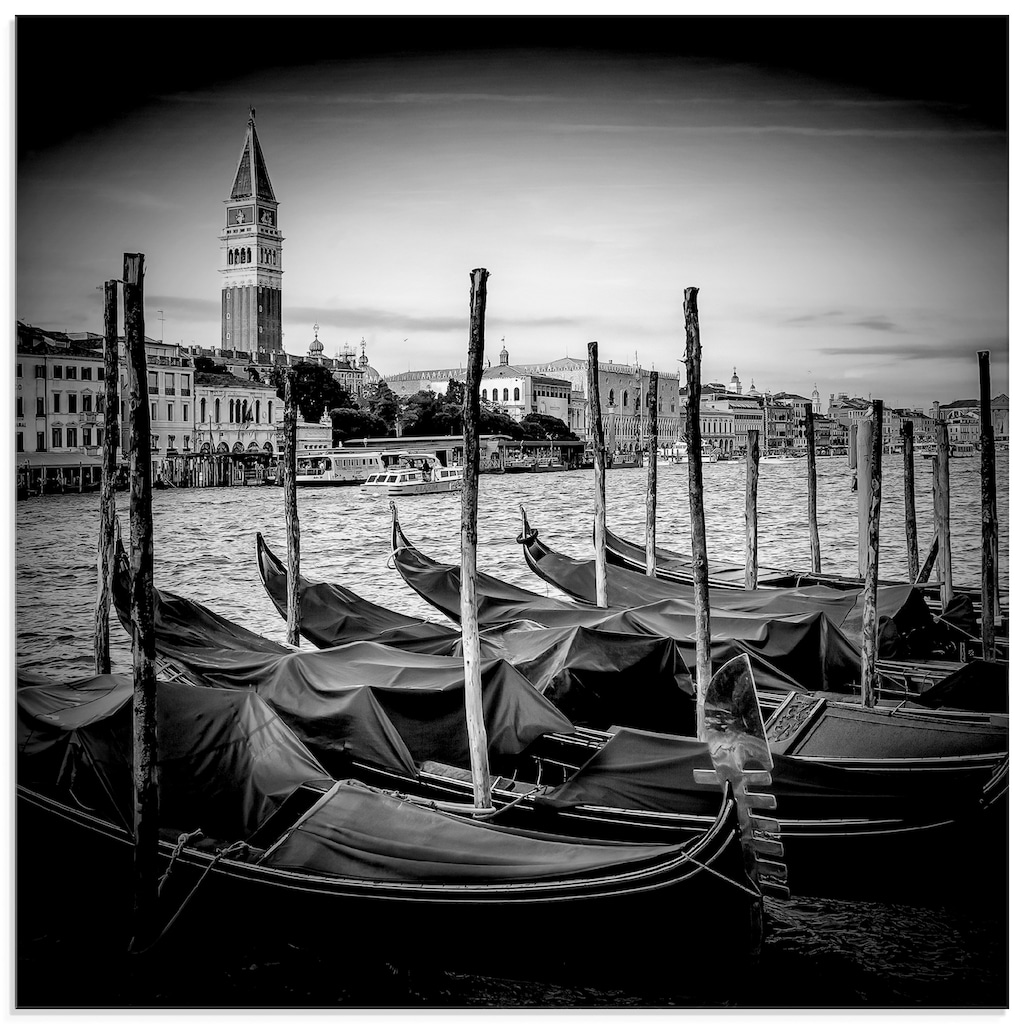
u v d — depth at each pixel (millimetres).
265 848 13664
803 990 12656
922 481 91688
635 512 85312
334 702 16281
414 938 12156
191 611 21484
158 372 108125
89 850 13516
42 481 79812
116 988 12727
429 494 100875
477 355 16734
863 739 15914
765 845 12031
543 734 16594
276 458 112125
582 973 12156
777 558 54656
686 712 19703
